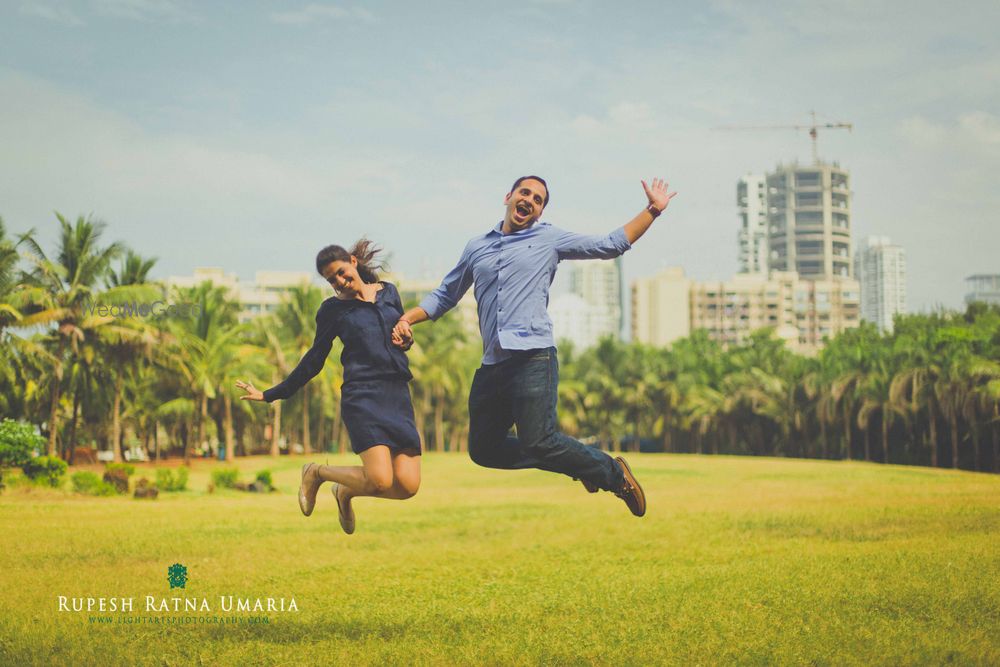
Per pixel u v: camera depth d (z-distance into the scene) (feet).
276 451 184.14
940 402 149.89
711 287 570.87
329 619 25.95
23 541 42.96
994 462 145.59
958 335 151.23
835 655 20.77
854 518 51.67
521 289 18.90
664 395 269.85
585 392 269.03
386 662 20.98
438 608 27.48
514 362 18.78
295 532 48.47
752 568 33.50
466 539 46.03
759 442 255.70
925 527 45.57
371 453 19.66
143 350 129.70
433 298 20.54
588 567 35.70
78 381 137.08
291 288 190.19
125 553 39.47
